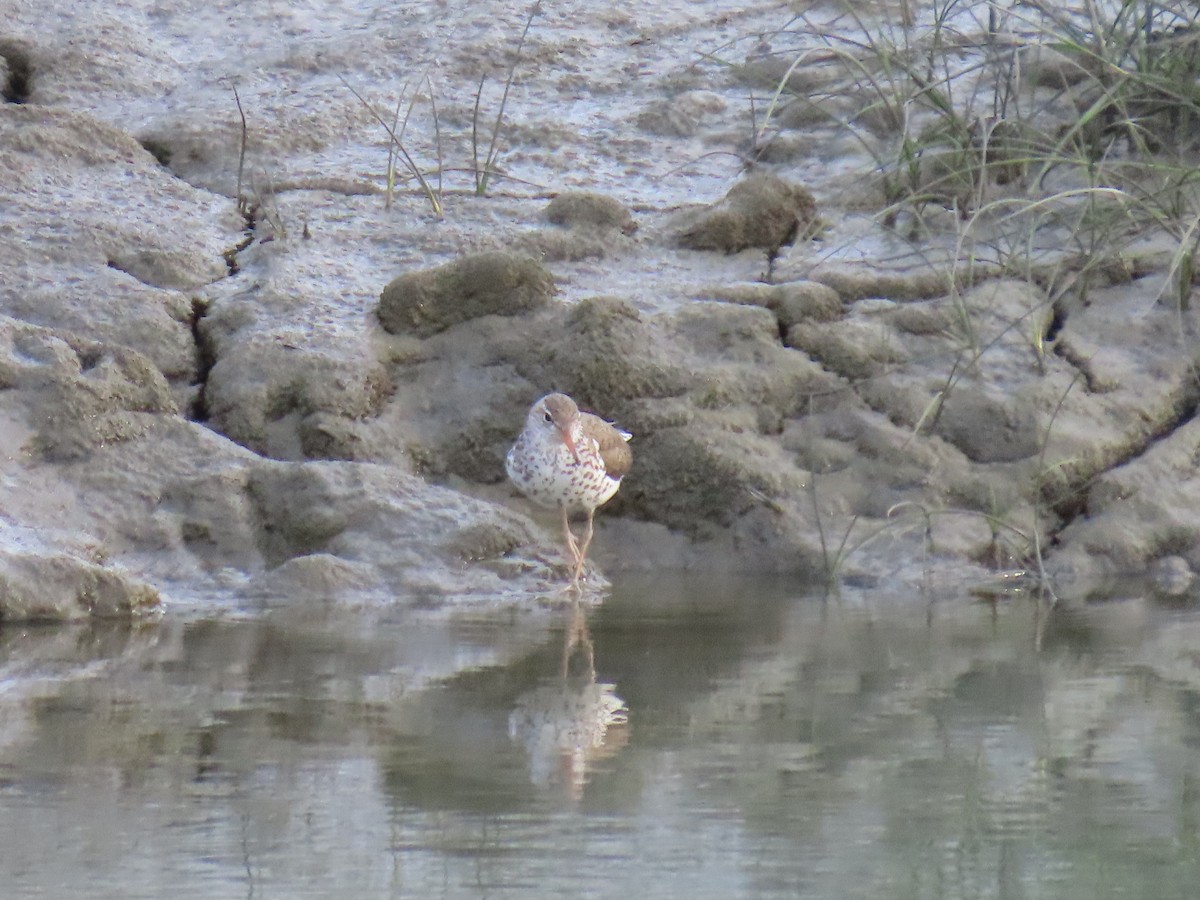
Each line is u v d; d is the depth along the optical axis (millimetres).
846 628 10039
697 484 12562
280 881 5828
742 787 6832
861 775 6980
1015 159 13312
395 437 12750
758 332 13094
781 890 5738
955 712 7984
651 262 14211
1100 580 11742
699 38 17953
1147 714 7914
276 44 17969
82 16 18266
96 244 13953
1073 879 5828
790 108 16297
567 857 6047
